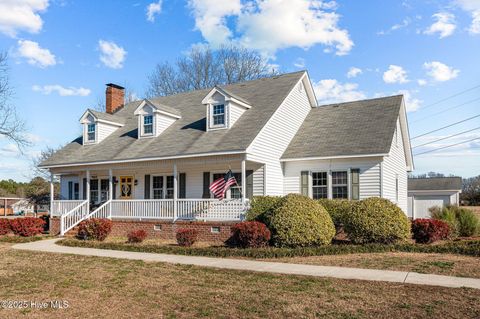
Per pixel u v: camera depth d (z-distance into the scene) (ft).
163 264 42.32
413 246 48.08
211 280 34.47
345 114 76.02
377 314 24.76
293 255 46.06
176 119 80.43
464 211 64.90
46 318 25.40
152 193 79.15
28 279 35.99
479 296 28.04
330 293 29.58
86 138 86.63
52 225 78.33
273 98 72.69
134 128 85.56
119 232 70.95
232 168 69.31
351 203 58.54
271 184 66.39
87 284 33.76
